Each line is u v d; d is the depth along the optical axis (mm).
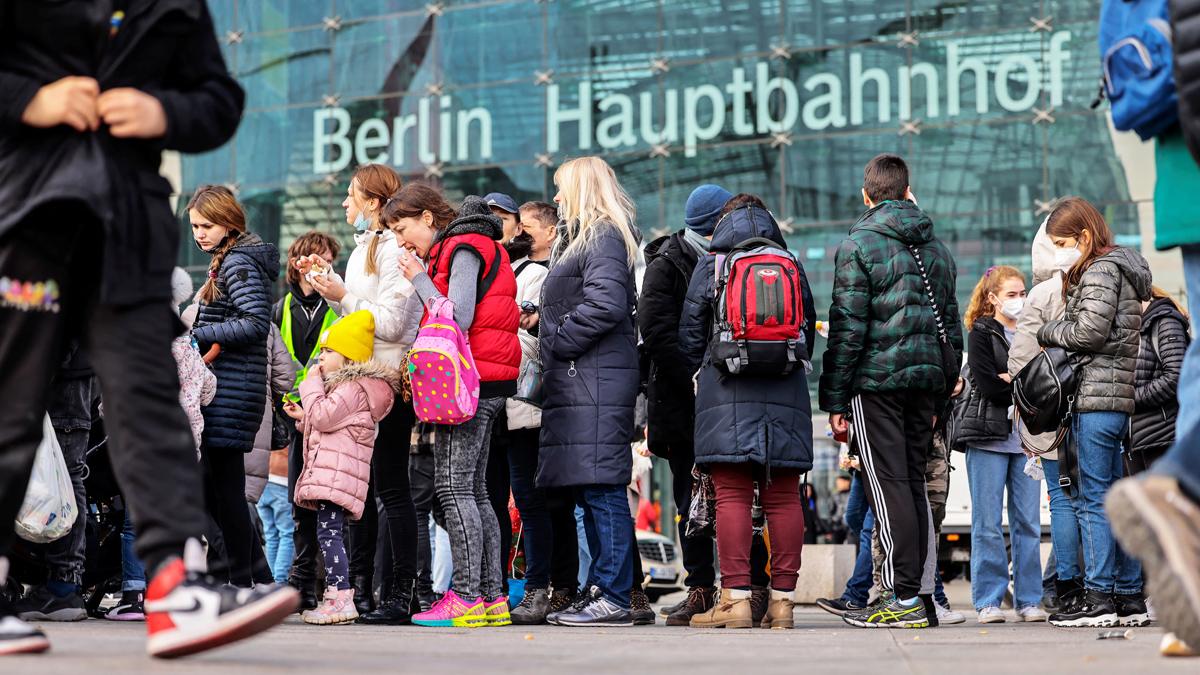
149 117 3268
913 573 6441
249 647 3986
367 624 6773
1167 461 2984
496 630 6105
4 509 3307
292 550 9781
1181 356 6734
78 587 6898
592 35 21172
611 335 6809
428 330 6195
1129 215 19203
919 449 6578
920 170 19906
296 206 22344
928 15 19969
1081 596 7879
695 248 7246
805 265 20094
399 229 6871
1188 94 3404
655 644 4711
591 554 7262
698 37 20703
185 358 6633
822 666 3527
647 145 20797
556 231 7777
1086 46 19469
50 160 3229
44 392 3318
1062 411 6758
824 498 17188
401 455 6914
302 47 22484
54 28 3236
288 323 8242
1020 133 19609
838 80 20203
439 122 21766
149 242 3311
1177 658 3736
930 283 6516
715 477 6676
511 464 7297
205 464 6863
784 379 6512
